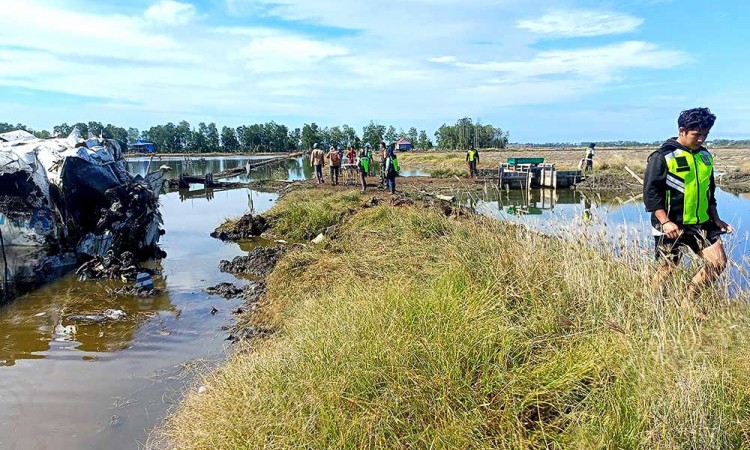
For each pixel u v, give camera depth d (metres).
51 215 11.84
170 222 19.00
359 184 26.89
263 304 8.40
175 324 7.98
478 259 6.12
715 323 3.81
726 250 4.98
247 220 15.69
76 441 4.84
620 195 25.03
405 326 4.53
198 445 3.90
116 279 10.73
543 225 6.95
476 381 3.80
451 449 3.26
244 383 4.36
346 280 7.38
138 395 5.71
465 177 32.88
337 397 3.69
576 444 3.13
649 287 4.52
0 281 10.34
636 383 3.38
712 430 2.97
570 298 4.84
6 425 5.12
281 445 3.52
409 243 9.02
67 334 7.60
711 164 4.91
